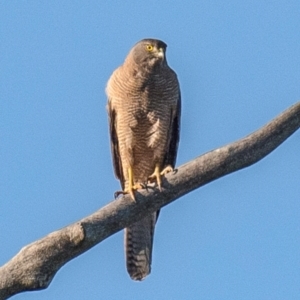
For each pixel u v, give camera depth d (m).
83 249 10.85
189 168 11.30
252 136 10.97
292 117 10.78
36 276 10.59
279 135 10.91
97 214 11.05
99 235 10.98
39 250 10.59
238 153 11.02
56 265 10.70
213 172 11.27
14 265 10.56
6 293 10.60
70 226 10.77
